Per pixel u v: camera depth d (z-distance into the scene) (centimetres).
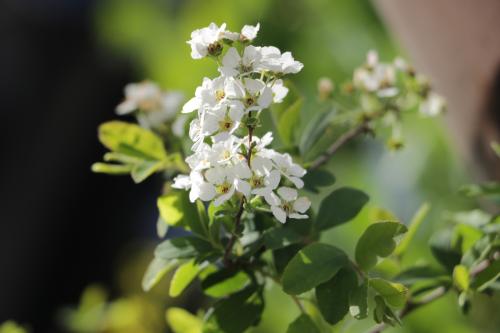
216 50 40
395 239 41
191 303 87
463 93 48
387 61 75
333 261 40
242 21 82
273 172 39
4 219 140
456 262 45
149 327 78
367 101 49
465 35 47
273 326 69
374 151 76
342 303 40
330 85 50
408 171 74
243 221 42
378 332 45
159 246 42
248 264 43
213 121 39
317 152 46
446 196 72
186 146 47
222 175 39
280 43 79
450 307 67
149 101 49
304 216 39
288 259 43
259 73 41
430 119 72
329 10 78
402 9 50
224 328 42
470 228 45
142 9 95
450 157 72
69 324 71
